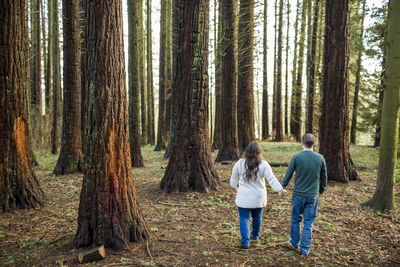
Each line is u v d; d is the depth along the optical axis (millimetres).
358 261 3479
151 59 22312
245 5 11797
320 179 3775
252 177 3791
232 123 11484
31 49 17219
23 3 5762
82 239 3756
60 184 7949
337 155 7953
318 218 5059
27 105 5918
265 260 3475
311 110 18812
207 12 7031
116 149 3789
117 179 3793
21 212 5391
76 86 9625
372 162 11156
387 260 3500
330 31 8055
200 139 7004
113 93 3717
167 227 4633
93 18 3592
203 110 7055
